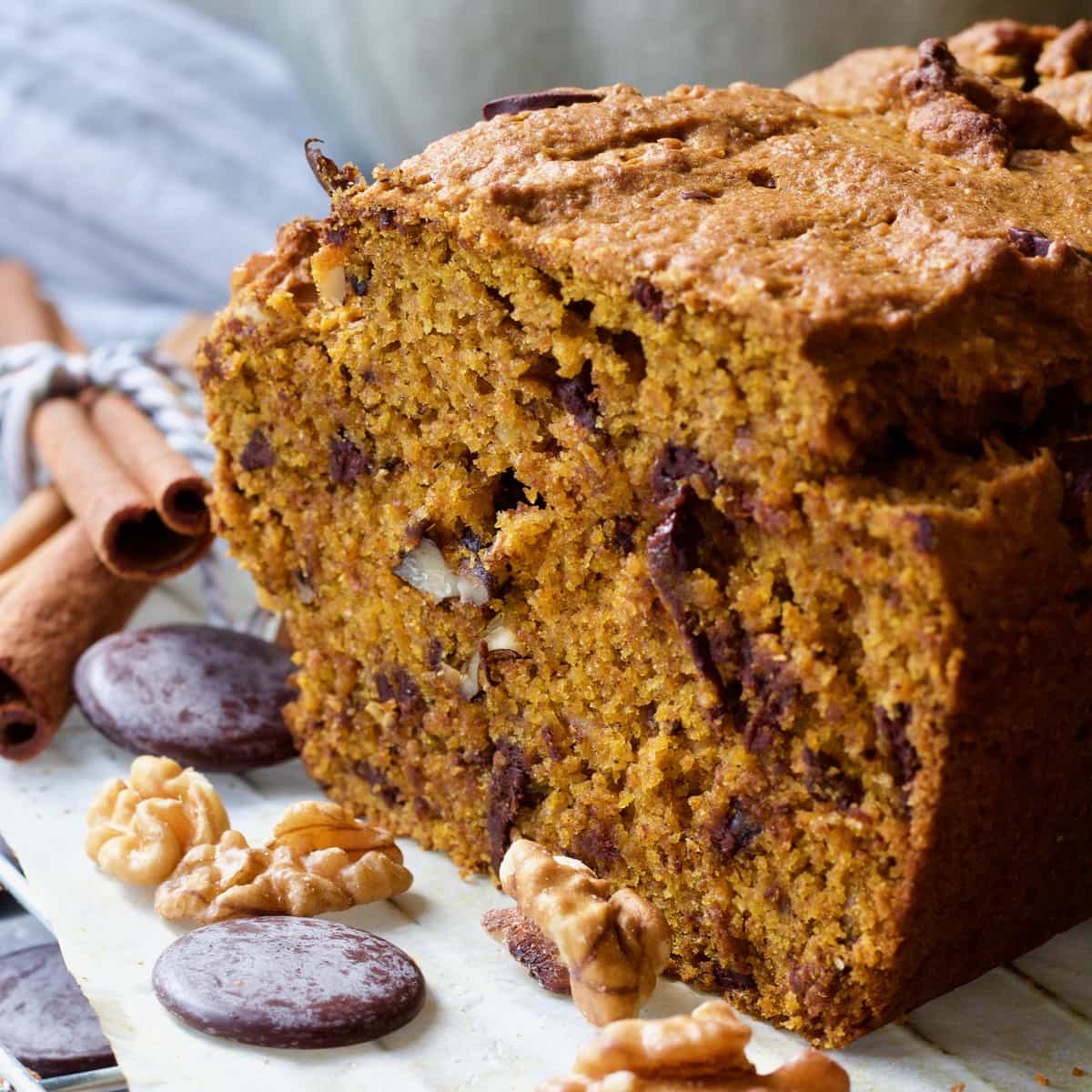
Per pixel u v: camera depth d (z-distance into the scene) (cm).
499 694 34
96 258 57
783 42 44
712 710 32
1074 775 32
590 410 32
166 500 38
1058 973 33
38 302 49
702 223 32
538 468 33
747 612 32
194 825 35
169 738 36
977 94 35
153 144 56
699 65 45
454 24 46
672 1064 30
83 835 35
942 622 30
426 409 34
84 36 57
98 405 43
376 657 35
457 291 33
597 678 33
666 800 33
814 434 30
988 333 31
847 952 32
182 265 56
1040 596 31
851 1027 32
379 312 34
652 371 32
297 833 35
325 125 54
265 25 52
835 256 31
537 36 46
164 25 58
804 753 32
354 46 48
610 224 32
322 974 32
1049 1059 32
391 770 36
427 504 34
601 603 33
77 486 40
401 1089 31
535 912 32
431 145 34
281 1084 31
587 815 34
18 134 56
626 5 45
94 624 39
